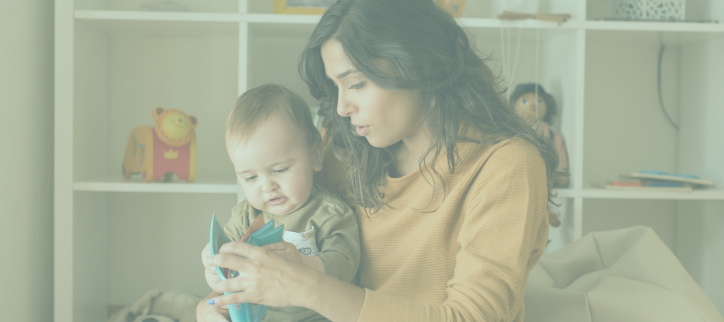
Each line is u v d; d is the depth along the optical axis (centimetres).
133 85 157
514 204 65
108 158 156
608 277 96
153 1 153
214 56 158
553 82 148
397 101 69
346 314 60
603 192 133
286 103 80
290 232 76
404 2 68
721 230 148
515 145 69
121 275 163
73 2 126
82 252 136
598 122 165
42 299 135
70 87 126
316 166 85
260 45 156
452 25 72
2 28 113
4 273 115
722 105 145
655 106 165
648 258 96
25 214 125
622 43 158
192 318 144
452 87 71
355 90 69
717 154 147
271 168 77
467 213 69
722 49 145
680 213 166
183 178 132
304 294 59
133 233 163
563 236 145
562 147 137
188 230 164
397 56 65
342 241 77
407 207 77
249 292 58
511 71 159
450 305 63
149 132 129
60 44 125
